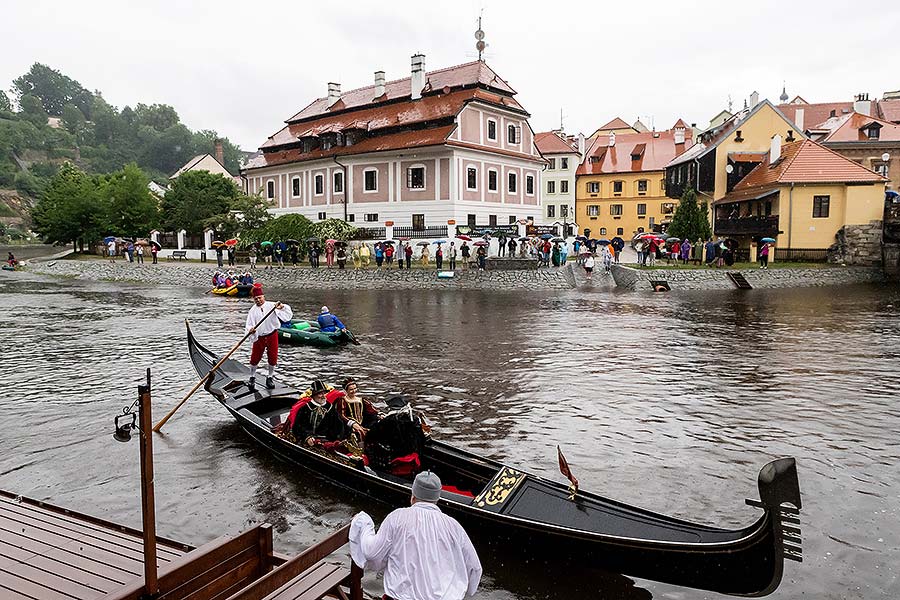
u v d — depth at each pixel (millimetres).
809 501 8320
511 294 34312
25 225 122125
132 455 10219
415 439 8047
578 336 20641
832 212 42906
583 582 6363
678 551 5625
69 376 15531
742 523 7738
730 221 47500
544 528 6234
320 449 8805
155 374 15703
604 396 13328
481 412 12297
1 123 152125
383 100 52844
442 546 4320
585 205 73750
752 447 10289
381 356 17672
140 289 40062
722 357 17141
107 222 66250
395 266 42125
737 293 34344
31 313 27828
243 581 5266
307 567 4844
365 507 8109
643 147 72875
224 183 68438
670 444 10453
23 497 7527
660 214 70812
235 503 8367
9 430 11453
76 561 5859
